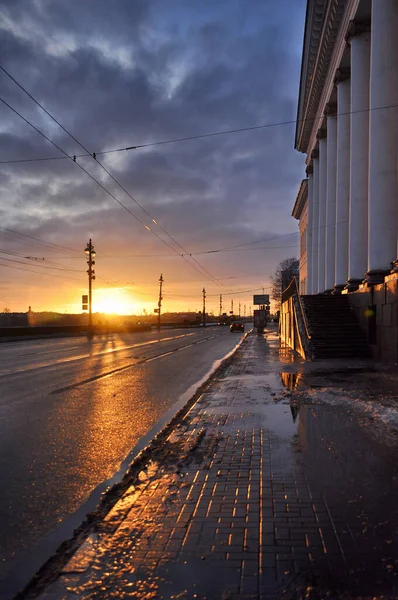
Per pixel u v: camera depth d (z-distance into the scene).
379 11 17.33
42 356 21.89
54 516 3.98
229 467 4.94
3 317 64.06
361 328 18.25
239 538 3.31
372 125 17.62
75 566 3.04
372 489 4.17
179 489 4.35
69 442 6.41
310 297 22.30
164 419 7.89
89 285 48.66
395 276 14.47
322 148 31.67
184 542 3.29
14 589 2.85
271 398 9.03
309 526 3.47
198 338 42.91
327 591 2.66
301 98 37.12
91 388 11.49
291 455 5.26
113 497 4.28
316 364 14.95
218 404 8.61
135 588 2.76
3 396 10.27
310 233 39.31
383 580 2.76
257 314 53.62
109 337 45.91
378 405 7.71
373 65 17.58
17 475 5.06
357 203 21.53
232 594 2.66
